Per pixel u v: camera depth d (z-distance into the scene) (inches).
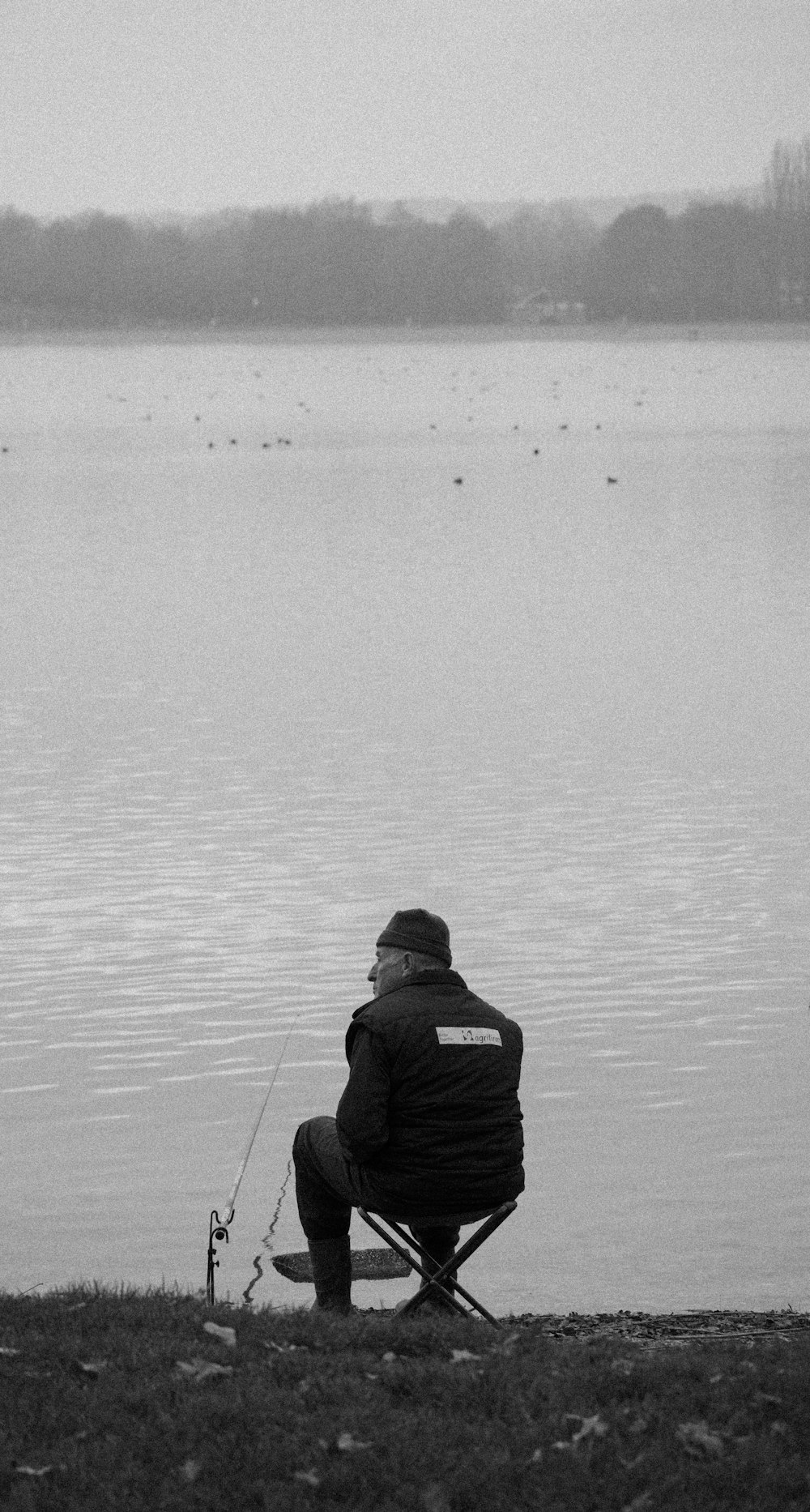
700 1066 651.5
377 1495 248.5
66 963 762.2
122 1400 275.9
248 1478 251.8
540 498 3065.9
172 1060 657.0
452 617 1758.1
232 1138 588.1
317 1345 307.3
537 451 3998.5
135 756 1164.5
